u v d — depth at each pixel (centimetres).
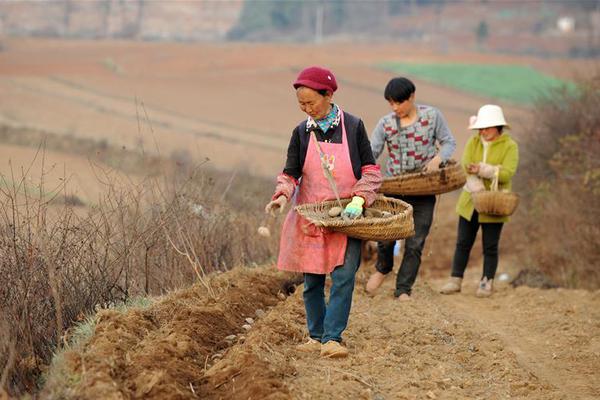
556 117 1997
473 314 1213
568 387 877
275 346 840
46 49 12500
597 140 1738
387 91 1118
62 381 671
